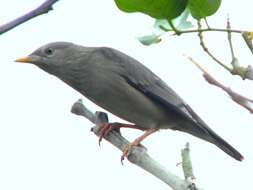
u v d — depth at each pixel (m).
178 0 5.39
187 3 5.41
